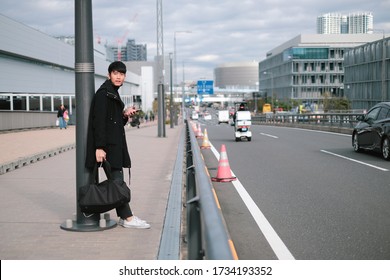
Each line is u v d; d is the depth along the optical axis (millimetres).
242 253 7078
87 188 7164
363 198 11094
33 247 6656
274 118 71250
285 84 157875
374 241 7570
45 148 20688
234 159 19516
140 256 6164
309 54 148500
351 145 25125
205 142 25734
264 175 15008
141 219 8273
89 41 7508
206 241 3559
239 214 9742
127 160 7617
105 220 7656
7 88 50719
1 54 49156
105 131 7238
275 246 7395
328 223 8805
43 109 50469
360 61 102375
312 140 29312
